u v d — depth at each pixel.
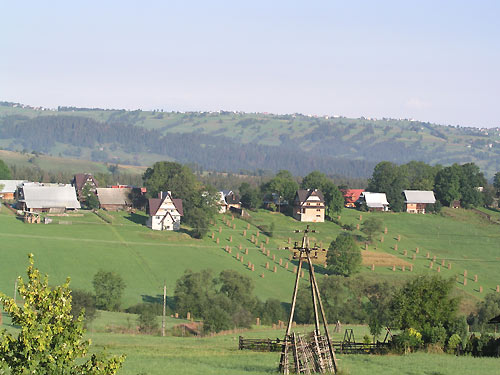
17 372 44.00
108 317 133.50
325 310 153.62
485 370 77.31
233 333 124.25
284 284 191.88
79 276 176.88
